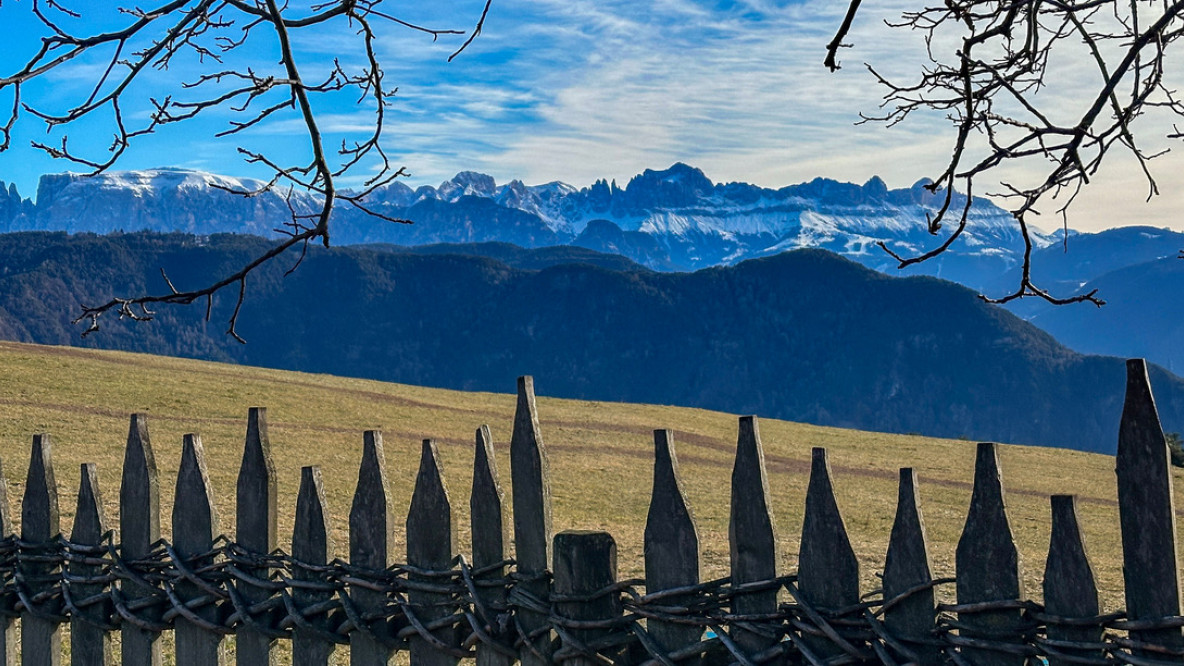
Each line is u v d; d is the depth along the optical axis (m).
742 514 2.39
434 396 56.72
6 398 33.91
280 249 2.35
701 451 42.62
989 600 2.07
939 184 2.15
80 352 53.22
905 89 2.23
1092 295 1.95
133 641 3.30
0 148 2.32
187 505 3.20
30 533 3.51
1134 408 1.94
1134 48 1.94
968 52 2.13
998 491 2.08
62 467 22.55
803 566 2.30
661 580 2.49
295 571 2.99
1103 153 2.04
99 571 3.40
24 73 2.25
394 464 31.17
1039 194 2.07
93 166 2.42
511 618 2.67
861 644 2.22
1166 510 1.90
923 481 35.47
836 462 40.94
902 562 2.17
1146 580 1.92
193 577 3.11
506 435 42.53
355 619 2.83
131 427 3.27
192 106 2.38
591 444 41.91
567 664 2.56
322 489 2.96
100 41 2.33
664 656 2.41
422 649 2.78
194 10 2.37
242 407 40.16
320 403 45.06
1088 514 26.83
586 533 2.54
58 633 3.58
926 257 2.08
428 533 2.79
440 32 2.59
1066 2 2.07
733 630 2.38
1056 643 1.96
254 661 3.05
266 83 2.33
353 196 2.42
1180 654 1.84
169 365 52.97
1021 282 2.10
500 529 2.67
